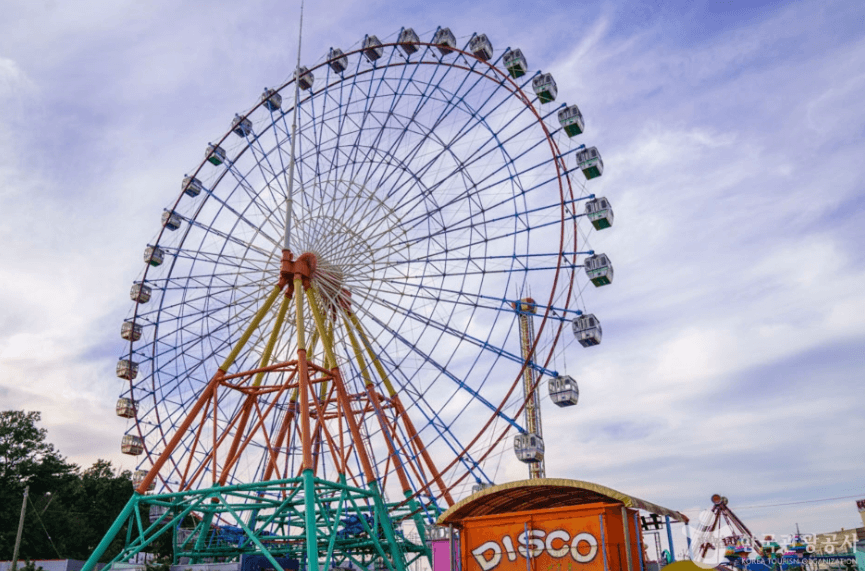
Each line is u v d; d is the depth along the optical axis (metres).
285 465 47.09
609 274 43.66
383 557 39.59
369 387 46.28
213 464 39.34
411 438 45.62
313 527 33.81
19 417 79.44
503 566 26.94
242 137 58.06
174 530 44.72
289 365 41.22
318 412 41.78
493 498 28.44
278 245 48.03
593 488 25.84
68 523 75.88
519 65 50.56
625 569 25.28
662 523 30.81
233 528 49.41
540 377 42.66
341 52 56.53
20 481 76.94
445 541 38.25
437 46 51.16
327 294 46.00
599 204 46.84
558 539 26.11
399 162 48.50
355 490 39.09
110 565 37.34
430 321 45.47
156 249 56.66
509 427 41.66
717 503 61.00
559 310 43.84
